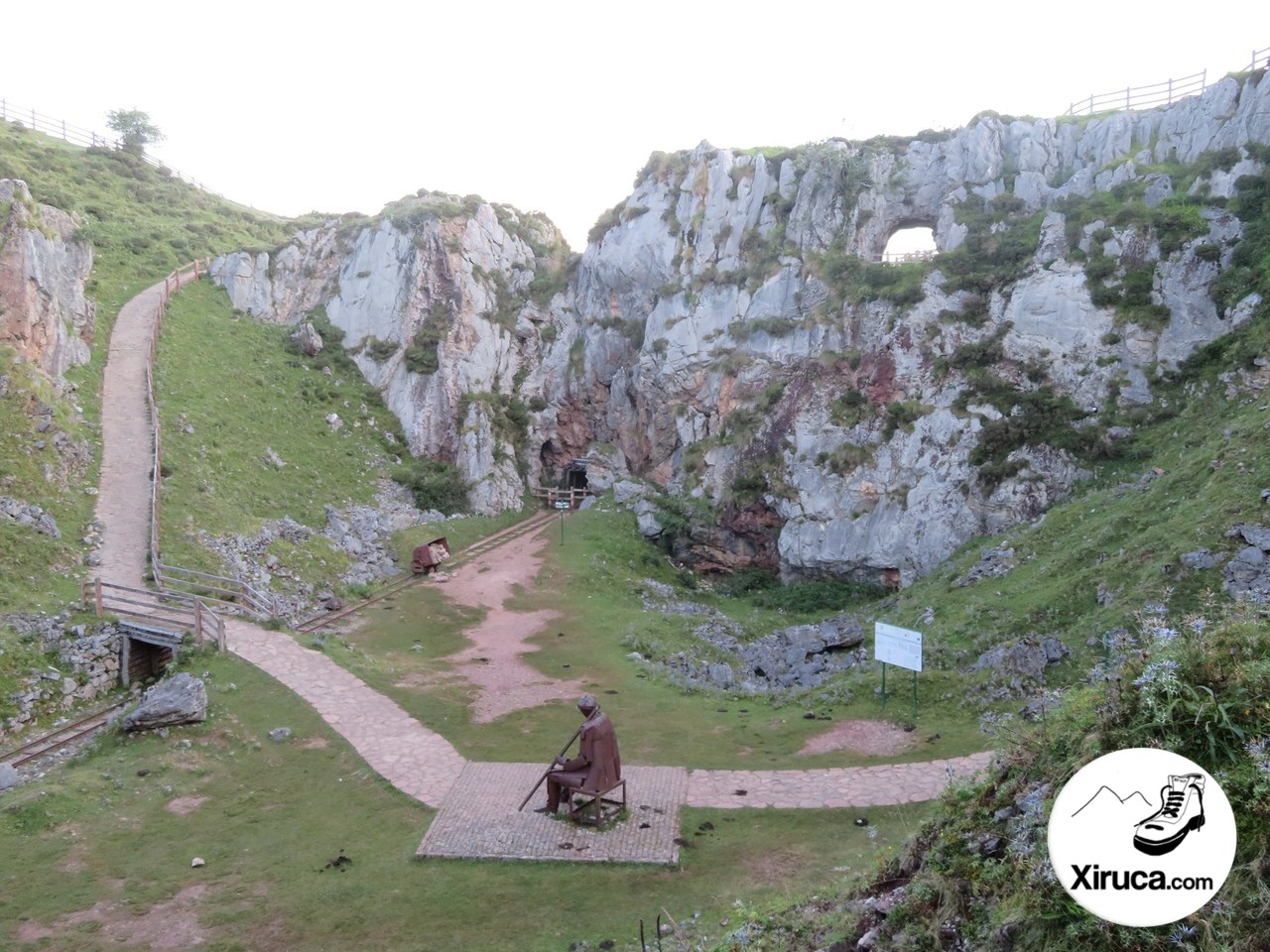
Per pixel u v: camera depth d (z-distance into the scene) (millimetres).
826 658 29109
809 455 44188
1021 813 8039
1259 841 6090
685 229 55938
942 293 42812
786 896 12172
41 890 14336
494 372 57219
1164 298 36969
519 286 61812
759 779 17500
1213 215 37281
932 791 16234
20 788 19016
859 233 49812
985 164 47938
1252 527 21391
